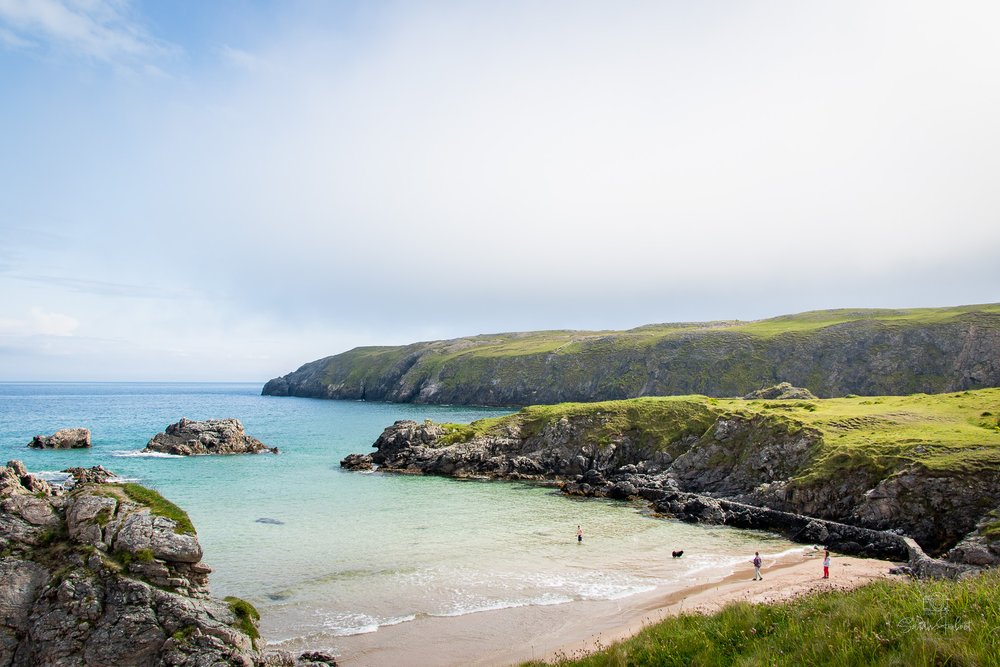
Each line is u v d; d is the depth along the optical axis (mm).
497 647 29266
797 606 18031
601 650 20469
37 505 22969
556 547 48312
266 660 22281
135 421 169125
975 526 44125
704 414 83000
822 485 56156
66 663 19531
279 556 43906
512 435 92562
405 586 38094
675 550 46906
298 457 99938
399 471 86625
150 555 21484
